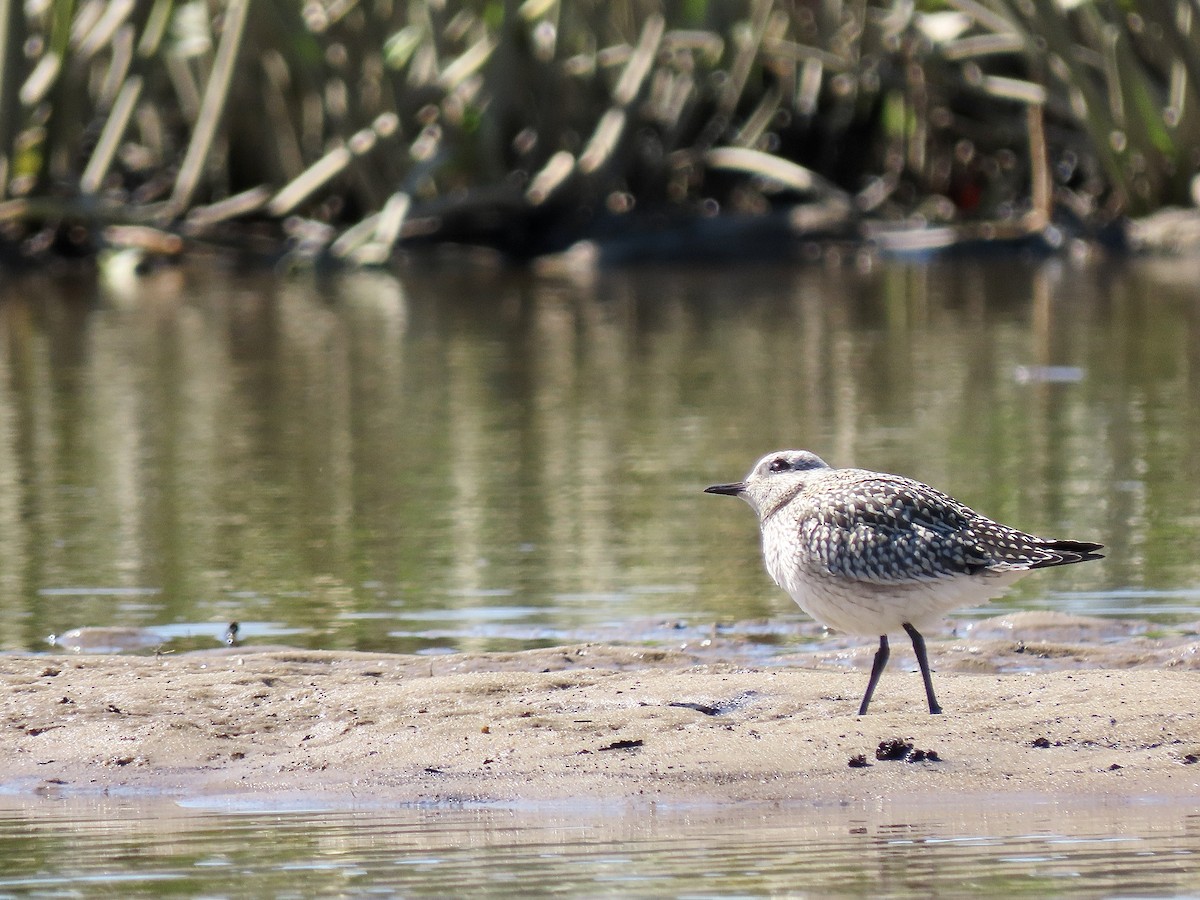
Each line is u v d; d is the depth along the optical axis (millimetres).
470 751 8641
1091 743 8477
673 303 29750
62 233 36938
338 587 12359
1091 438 17047
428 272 35500
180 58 37781
